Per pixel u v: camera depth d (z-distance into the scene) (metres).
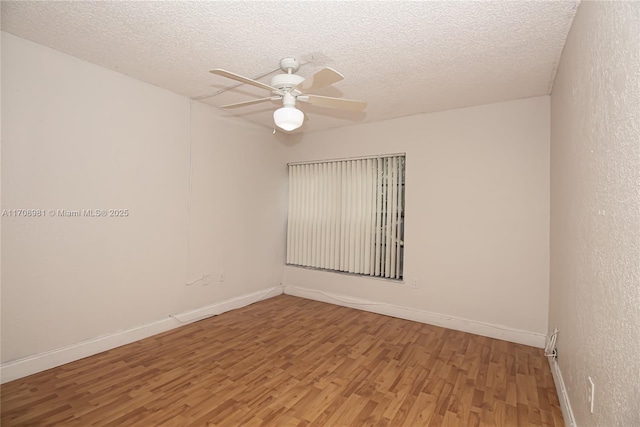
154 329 2.97
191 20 1.89
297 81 2.17
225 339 2.93
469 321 3.24
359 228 4.03
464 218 3.31
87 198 2.48
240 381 2.21
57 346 2.34
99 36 2.10
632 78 0.96
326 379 2.26
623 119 1.03
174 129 3.12
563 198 2.13
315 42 2.10
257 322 3.40
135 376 2.23
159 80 2.82
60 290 2.35
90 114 2.49
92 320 2.54
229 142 3.74
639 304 0.90
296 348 2.77
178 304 3.21
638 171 0.91
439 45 2.10
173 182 3.13
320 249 4.35
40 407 1.85
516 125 3.06
